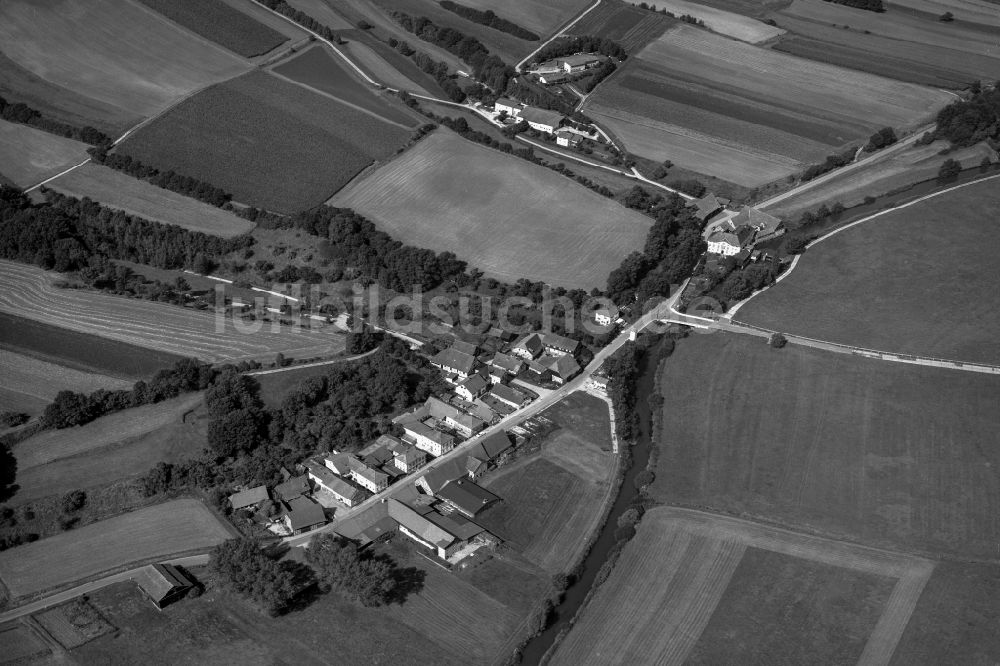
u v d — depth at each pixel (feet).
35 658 630.74
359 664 630.74
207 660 631.15
